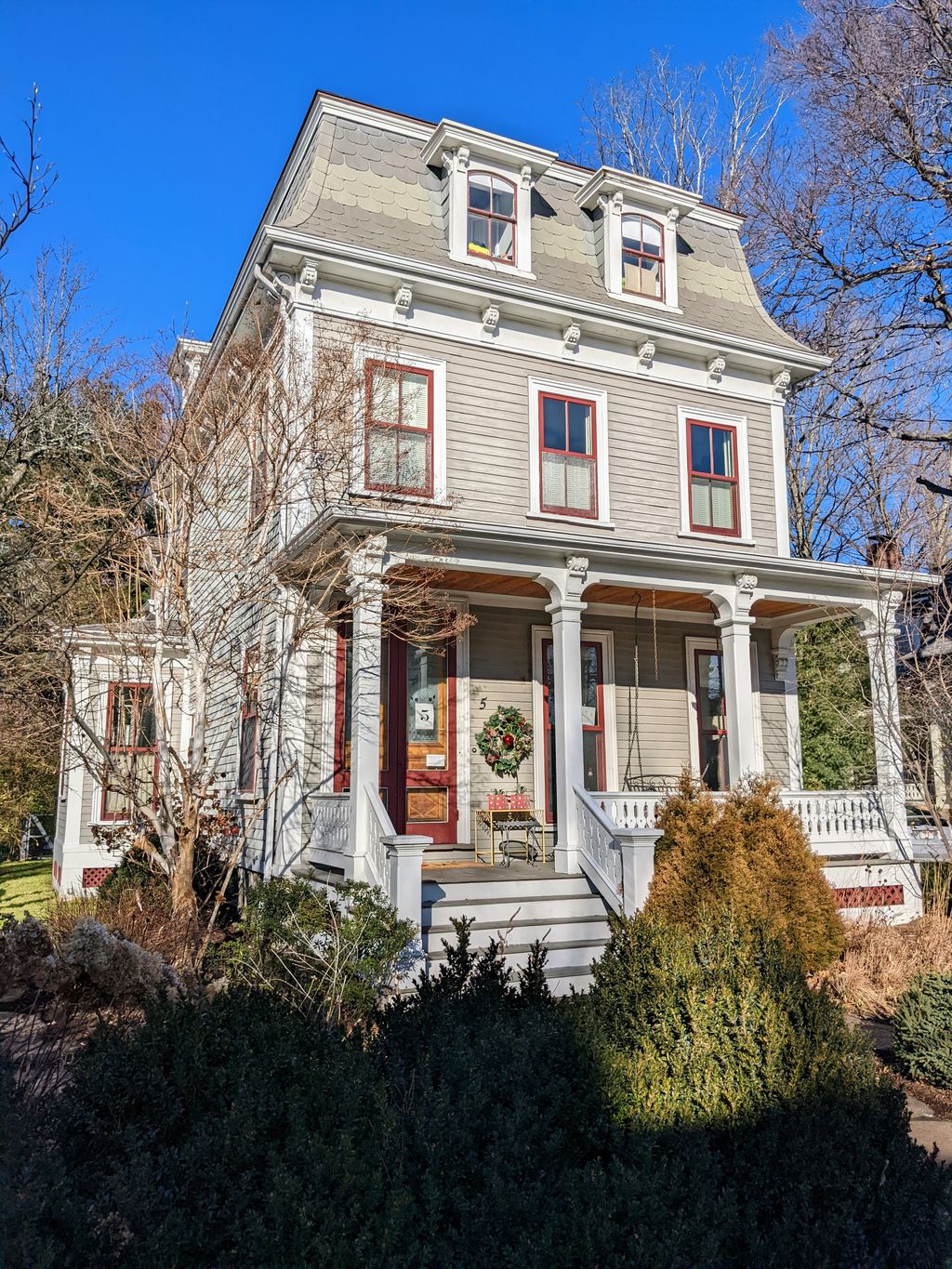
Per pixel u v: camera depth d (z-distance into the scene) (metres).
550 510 12.43
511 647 12.54
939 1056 6.33
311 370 10.85
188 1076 3.77
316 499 10.27
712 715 13.84
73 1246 2.97
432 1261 3.04
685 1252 3.13
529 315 12.56
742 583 11.48
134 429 11.19
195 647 10.78
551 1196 3.38
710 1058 3.98
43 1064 4.96
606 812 10.41
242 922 8.10
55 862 17.16
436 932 8.35
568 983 8.23
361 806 8.77
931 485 18.31
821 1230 3.41
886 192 20.14
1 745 12.99
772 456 14.30
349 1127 3.39
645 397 13.41
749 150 26.39
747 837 8.83
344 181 12.09
